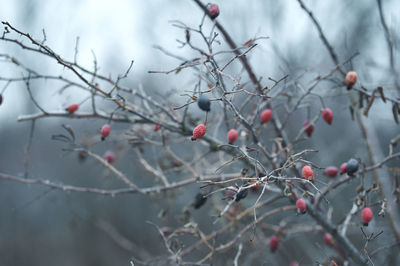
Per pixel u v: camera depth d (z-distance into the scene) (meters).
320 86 3.11
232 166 3.02
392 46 2.73
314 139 3.88
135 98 3.04
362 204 2.10
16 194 7.70
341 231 2.42
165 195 2.80
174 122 2.54
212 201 2.95
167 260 2.54
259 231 3.04
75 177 6.59
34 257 7.20
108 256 6.68
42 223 7.52
